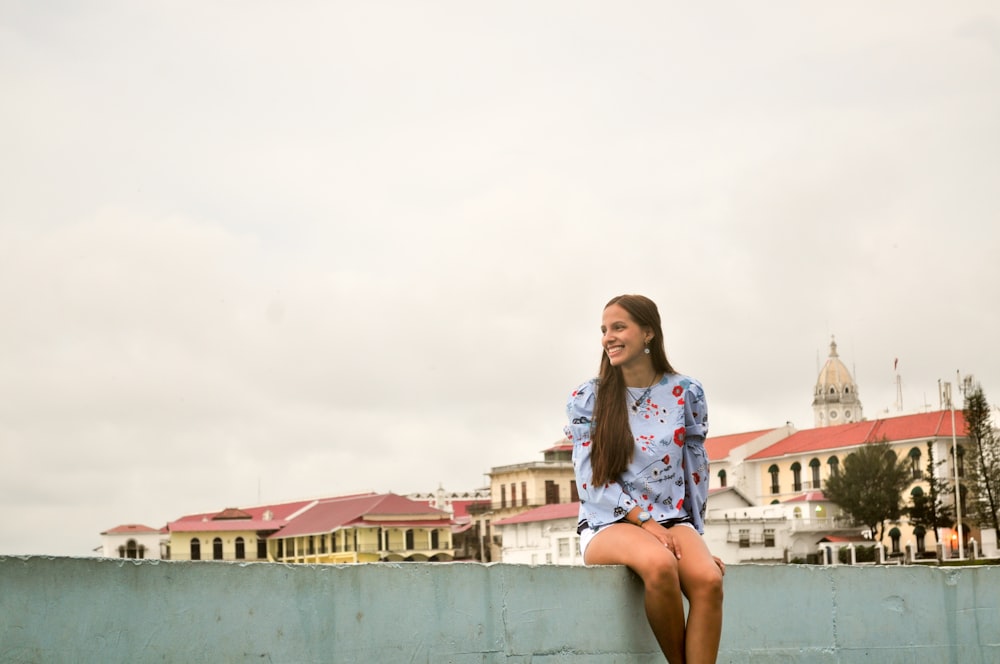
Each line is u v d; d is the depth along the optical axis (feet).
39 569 8.32
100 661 8.59
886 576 14.51
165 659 8.94
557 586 11.39
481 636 10.82
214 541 274.36
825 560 215.92
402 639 10.31
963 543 234.58
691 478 12.59
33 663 8.24
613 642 11.74
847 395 430.61
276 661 9.54
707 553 11.73
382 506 250.78
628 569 11.90
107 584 8.67
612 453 12.23
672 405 12.52
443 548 251.19
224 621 9.28
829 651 13.76
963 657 15.11
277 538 274.77
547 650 11.26
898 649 14.46
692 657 11.29
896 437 247.70
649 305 12.55
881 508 219.41
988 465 208.23
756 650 13.10
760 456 276.41
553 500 285.84
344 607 10.00
